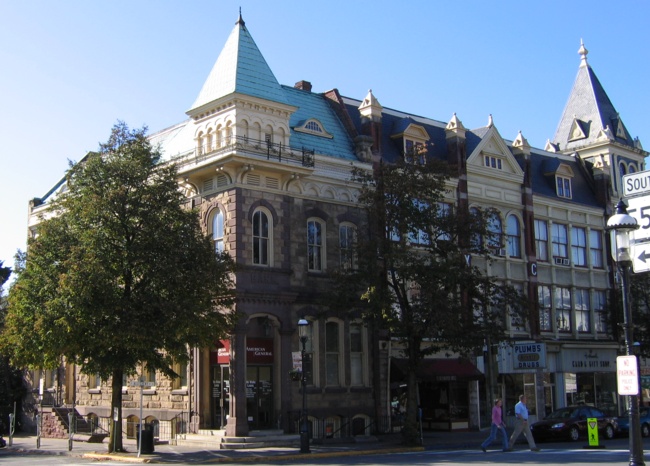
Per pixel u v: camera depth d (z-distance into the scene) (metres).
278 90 37.06
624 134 57.72
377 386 38.31
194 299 29.16
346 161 39.03
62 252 29.91
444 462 24.83
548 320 49.53
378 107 41.56
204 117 37.16
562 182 52.47
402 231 33.38
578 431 36.84
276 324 35.22
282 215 36.09
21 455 33.47
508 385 45.66
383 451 30.86
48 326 28.36
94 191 30.08
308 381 35.75
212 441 32.41
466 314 32.88
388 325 33.44
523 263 48.06
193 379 35.66
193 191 37.09
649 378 51.22
